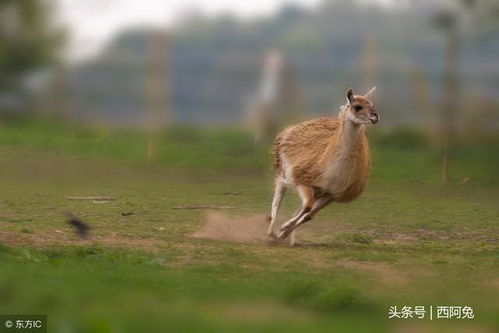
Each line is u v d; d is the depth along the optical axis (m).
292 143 44.06
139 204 57.66
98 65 107.50
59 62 106.19
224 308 28.44
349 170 42.38
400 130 82.62
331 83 97.75
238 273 35.81
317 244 44.69
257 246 43.41
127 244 42.25
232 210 56.19
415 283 35.03
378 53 95.25
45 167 72.06
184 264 37.50
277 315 27.77
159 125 88.69
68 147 81.12
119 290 29.52
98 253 38.38
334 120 44.09
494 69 91.38
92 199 59.44
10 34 103.25
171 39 99.12
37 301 26.39
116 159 77.00
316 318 27.52
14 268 32.81
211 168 76.19
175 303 28.36
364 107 41.47
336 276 36.00
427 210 58.81
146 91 93.25
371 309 28.92
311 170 42.88
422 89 83.38
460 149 77.31
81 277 31.69
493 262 40.59
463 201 63.47
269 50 104.19
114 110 103.50
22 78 105.31
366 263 39.53
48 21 105.25
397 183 70.19
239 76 107.50
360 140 42.44
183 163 77.00
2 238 42.25
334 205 58.59
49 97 104.88
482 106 80.19
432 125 81.00
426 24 90.19
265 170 75.94
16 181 66.81
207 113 102.94
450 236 49.81
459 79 85.19
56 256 37.44
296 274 36.00
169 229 48.09
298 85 94.81
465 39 89.44
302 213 43.22
